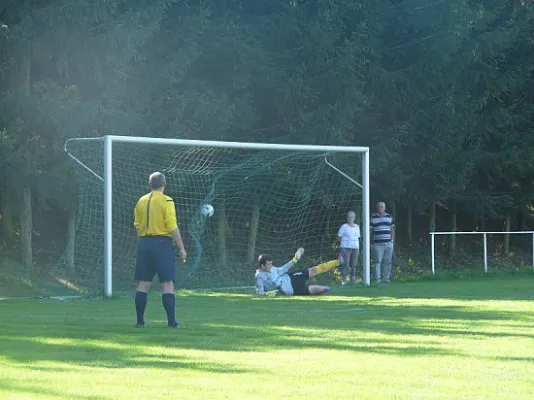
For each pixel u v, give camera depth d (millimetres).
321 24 54938
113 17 48219
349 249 46969
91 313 29344
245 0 56562
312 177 53844
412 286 44438
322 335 21750
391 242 47656
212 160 51875
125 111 48812
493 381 15109
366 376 15578
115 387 14523
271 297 36844
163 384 14789
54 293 41688
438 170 62156
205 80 55531
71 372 16016
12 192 47125
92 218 44219
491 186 70688
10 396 13750
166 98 51281
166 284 23734
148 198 23734
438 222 74500
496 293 39062
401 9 59062
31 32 45781
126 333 22219
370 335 21766
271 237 54438
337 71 54188
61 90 47062
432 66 58594
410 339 20938
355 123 58688
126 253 47906
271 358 17750
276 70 54438
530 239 70938
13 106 46156
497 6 62531
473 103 61094
